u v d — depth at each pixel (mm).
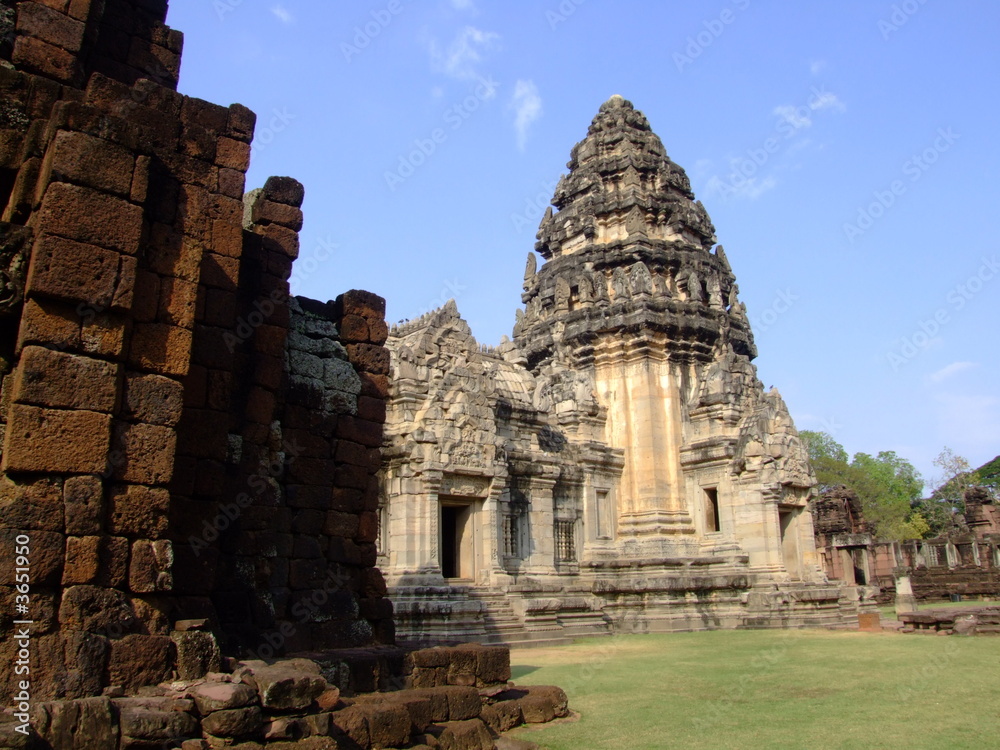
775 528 40688
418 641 28531
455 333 34625
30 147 11156
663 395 44531
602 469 42906
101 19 14242
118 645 9797
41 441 9781
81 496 9953
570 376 44219
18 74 11773
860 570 60688
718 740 13758
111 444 10531
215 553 13281
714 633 36406
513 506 37094
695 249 49344
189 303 11742
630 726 15031
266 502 15156
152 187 11820
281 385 16156
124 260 10625
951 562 59656
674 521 42500
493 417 34281
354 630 15984
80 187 10430
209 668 10531
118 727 8891
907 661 23781
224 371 13664
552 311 50156
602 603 38750
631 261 47656
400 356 32781
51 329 10062
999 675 20547
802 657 25375
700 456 43094
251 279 15664
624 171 50250
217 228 13633
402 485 31250
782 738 13820
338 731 10812
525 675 22094
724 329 47938
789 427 43375
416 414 32375
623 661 25328
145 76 14922
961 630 31453
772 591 39375
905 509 89375
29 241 10469
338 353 17422
